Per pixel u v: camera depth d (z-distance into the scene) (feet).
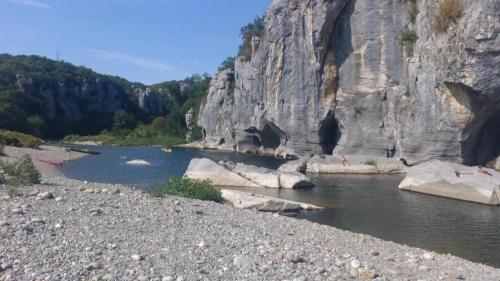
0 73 466.70
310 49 214.90
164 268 30.68
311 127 220.84
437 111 152.15
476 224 73.72
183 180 85.35
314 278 31.12
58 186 67.36
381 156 180.55
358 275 32.81
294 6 224.94
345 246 45.32
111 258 31.73
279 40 235.81
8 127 373.20
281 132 245.04
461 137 146.82
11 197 51.34
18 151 190.80
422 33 162.20
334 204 91.86
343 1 201.16
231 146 315.78
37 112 460.96
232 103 324.80
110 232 39.68
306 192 107.76
